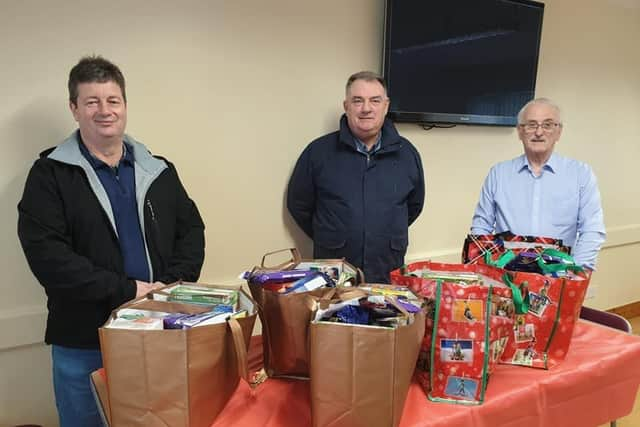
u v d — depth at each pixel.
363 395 0.87
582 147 3.13
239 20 1.91
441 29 2.32
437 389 1.04
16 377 1.76
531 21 2.59
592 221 1.79
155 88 1.79
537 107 1.77
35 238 1.27
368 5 2.20
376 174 1.95
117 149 1.42
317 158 1.99
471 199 2.75
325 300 0.99
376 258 1.95
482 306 1.02
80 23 1.64
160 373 0.86
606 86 3.13
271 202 2.12
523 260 1.27
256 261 2.14
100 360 1.43
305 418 0.97
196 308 1.03
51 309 1.42
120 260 1.39
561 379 1.14
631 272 3.65
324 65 2.13
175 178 1.57
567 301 1.16
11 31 1.55
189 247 1.54
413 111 2.34
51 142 1.67
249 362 1.18
